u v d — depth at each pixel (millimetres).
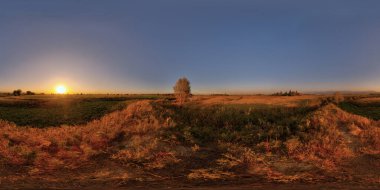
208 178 15102
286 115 26547
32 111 31438
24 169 15844
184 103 31844
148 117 25359
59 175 15172
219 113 27312
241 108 28641
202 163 17906
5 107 33188
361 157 18625
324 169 16609
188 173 16125
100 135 21703
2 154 17516
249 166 17250
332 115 24859
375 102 34500
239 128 24406
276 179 14883
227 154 19125
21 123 27406
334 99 34000
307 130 22531
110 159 18078
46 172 15594
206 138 22438
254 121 25578
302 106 28906
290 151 19125
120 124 23953
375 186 13406
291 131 22703
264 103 31000
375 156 18688
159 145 20141
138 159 18094
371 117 28656
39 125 27078
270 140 21031
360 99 36656
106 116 27219
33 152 18203
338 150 19266
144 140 20828
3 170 15477
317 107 28250
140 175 15578
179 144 20781
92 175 15375
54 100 37312
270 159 18234
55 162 17156
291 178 15023
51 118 29016
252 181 14516
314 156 18453
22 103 35219
